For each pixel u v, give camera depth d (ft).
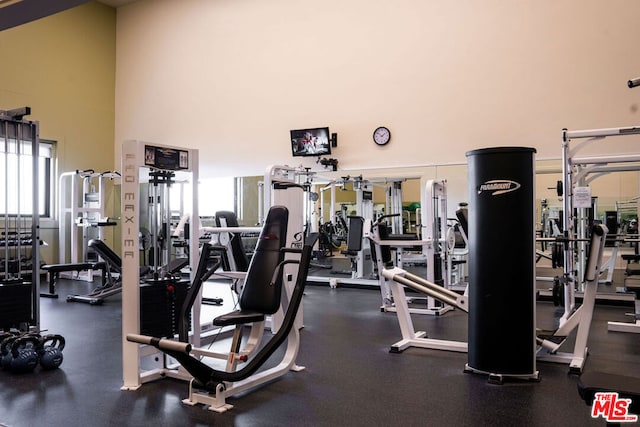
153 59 28.96
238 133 26.32
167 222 10.87
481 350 9.77
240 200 26.32
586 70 19.04
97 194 25.55
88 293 21.09
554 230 20.48
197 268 9.62
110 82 30.01
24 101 25.58
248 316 8.28
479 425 7.56
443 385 9.41
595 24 18.92
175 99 28.22
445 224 18.78
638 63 18.33
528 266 9.50
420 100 21.99
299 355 11.55
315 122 24.32
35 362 10.19
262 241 9.02
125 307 9.28
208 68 27.22
